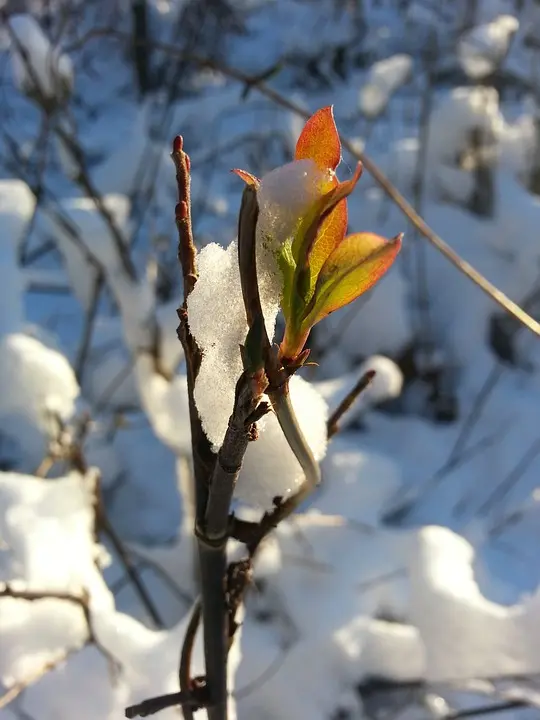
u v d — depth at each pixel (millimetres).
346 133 794
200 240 639
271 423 162
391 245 108
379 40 1121
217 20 1070
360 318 578
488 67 647
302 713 328
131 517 462
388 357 583
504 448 543
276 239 112
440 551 363
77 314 625
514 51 731
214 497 152
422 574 351
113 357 532
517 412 567
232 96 748
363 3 1194
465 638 331
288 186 107
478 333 609
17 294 435
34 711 270
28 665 280
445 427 577
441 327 618
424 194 663
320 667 336
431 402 593
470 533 467
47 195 534
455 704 345
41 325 599
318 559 378
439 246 284
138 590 362
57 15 874
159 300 568
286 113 721
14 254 455
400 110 861
